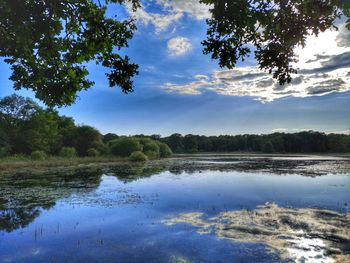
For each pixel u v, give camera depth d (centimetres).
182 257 833
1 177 2602
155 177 2606
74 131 6138
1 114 5284
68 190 1922
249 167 3556
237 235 1004
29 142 5278
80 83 728
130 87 662
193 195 1730
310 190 1841
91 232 1061
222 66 570
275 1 513
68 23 651
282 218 1198
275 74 559
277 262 786
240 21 512
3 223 1177
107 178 2541
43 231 1075
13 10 533
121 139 5562
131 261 812
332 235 987
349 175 2617
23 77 670
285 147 9581
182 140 10806
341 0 480
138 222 1180
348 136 9269
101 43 644
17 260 827
